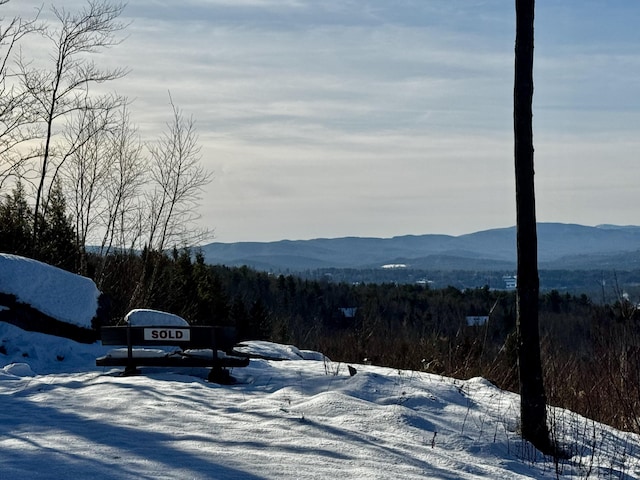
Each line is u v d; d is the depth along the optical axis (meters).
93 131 23.17
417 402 9.27
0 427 6.95
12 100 20.31
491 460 7.68
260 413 7.91
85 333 13.39
